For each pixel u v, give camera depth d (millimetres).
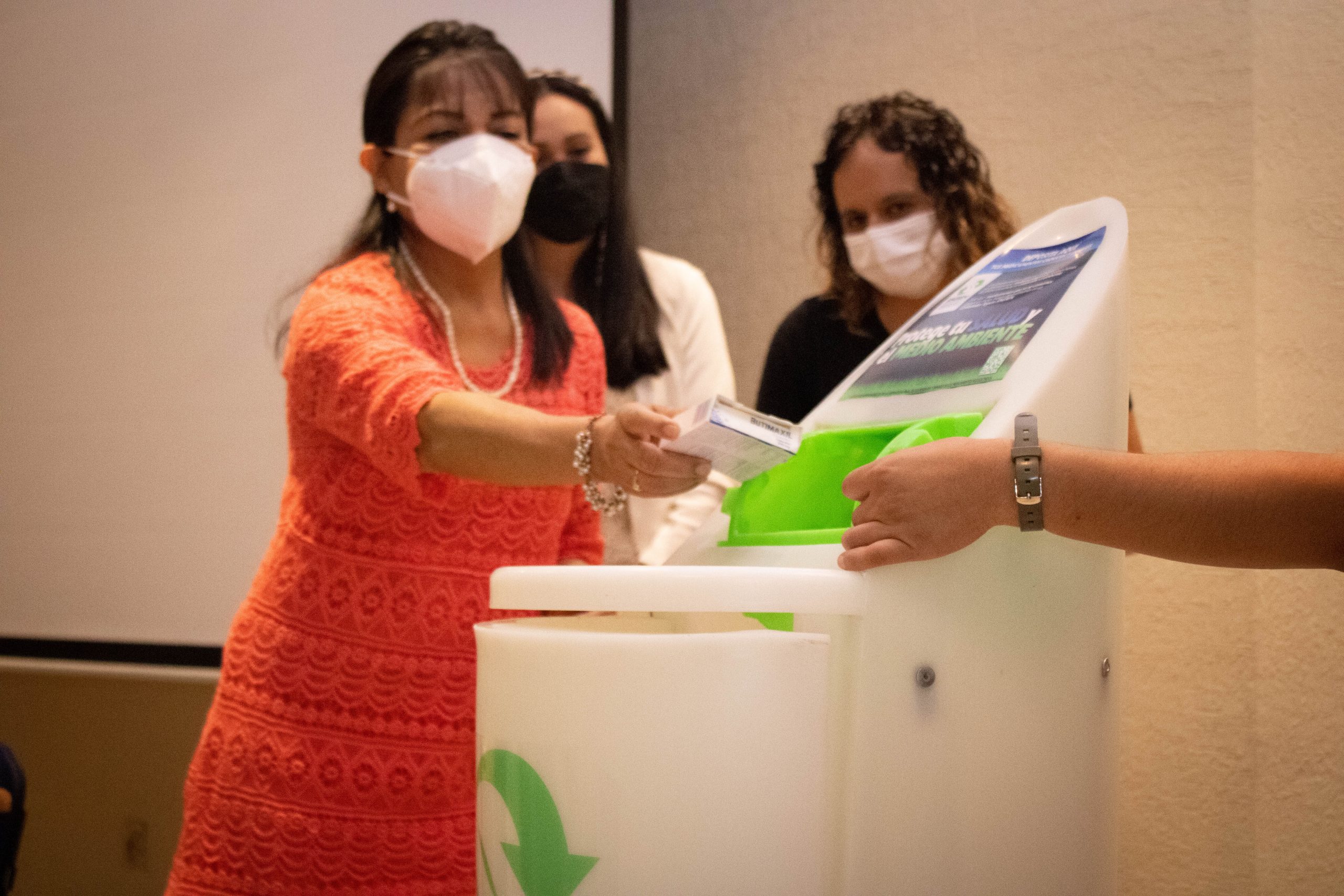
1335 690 1341
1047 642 705
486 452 849
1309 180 1384
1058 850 703
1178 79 1499
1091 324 750
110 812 2049
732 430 685
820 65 1866
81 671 2086
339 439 1000
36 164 2217
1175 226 1496
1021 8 1645
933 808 655
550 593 642
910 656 650
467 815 1024
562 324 1172
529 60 1890
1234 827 1418
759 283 1942
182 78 2084
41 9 2223
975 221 1396
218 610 2016
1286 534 640
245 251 2018
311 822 979
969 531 655
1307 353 1382
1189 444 1477
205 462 2041
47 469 2180
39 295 2201
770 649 604
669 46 2068
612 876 591
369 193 1918
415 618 997
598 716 595
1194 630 1453
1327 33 1371
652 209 2078
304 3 1995
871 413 874
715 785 588
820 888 627
